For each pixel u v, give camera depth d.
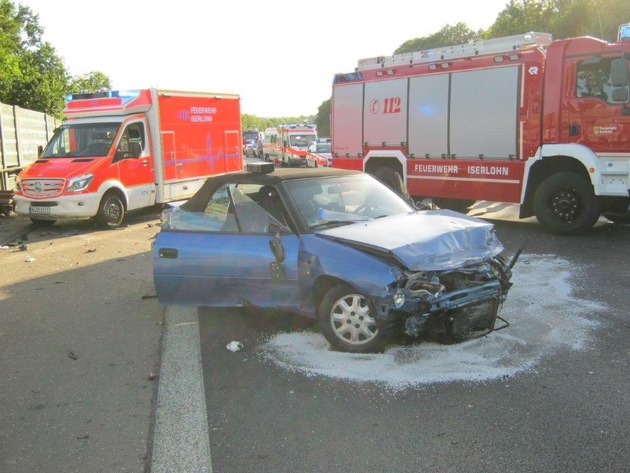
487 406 3.85
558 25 29.47
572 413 3.71
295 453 3.42
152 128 13.48
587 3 27.84
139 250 10.04
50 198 11.81
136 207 13.19
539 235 9.88
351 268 4.59
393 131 12.21
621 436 3.43
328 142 32.19
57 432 3.82
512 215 12.23
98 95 13.22
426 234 4.75
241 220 5.57
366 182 6.12
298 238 5.15
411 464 3.25
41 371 4.87
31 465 3.44
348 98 13.05
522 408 3.80
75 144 12.97
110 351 5.27
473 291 4.51
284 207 5.37
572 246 8.84
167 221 6.02
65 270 8.72
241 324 5.79
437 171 11.51
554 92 9.49
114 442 3.66
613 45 8.87
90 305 6.80
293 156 29.80
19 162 18.73
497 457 3.27
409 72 11.77
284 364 4.70
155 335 5.64
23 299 7.21
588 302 5.98
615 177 8.98
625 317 5.49
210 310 6.32
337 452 3.41
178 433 3.72
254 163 5.95
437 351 4.77
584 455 3.25
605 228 10.43
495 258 5.04
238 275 5.41
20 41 44.44
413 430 3.60
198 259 5.60
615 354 4.62
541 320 5.46
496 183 10.58
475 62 10.64
